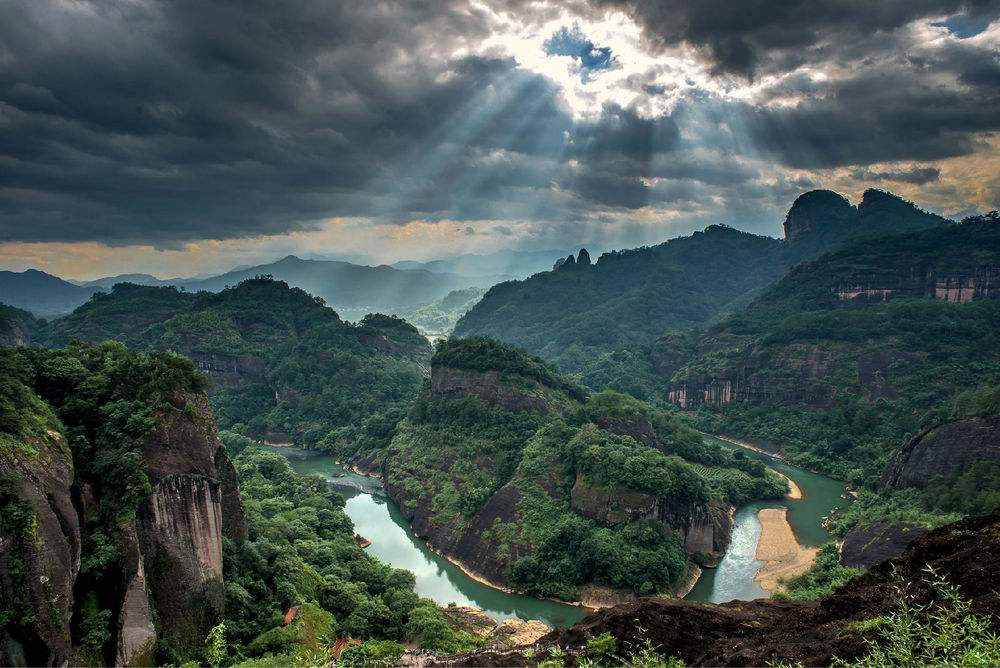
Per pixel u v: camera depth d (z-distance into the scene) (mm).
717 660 28797
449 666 37531
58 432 47219
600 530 85500
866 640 21000
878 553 79250
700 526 90438
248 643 54406
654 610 35156
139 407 52656
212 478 55031
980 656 15680
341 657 55094
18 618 35969
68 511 42344
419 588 84062
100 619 42875
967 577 24391
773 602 36406
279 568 63781
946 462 97562
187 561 51188
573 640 36031
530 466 102062
